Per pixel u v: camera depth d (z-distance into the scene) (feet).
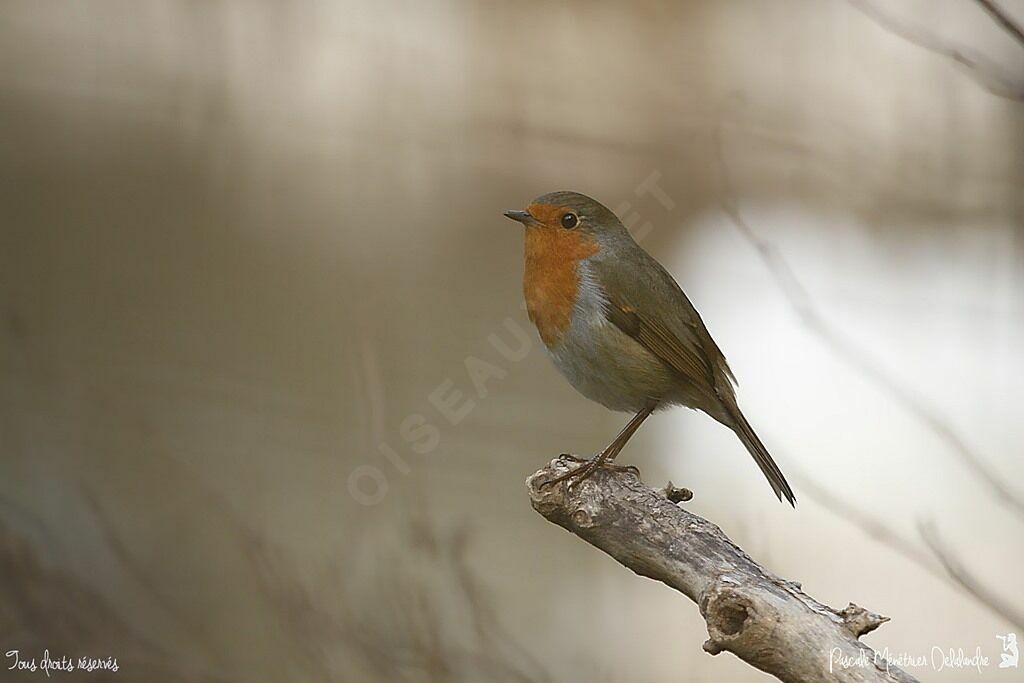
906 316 46.24
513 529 34.32
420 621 24.98
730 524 35.19
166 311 40.37
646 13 52.80
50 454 31.73
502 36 54.34
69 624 25.94
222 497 28.73
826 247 48.52
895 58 44.80
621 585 33.58
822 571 33.63
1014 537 35.22
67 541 28.35
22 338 34.86
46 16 55.98
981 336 45.50
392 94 54.24
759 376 43.50
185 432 33.01
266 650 25.84
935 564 33.88
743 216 46.37
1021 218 39.45
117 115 53.52
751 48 50.65
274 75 55.06
